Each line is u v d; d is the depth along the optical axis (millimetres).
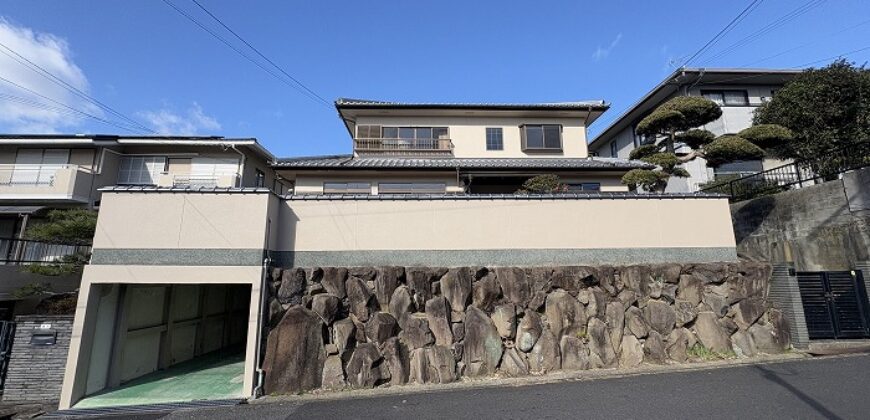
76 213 9789
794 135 12078
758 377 5871
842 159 10000
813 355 7027
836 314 7676
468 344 6621
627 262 7777
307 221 7324
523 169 12367
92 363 6293
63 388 5773
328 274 6887
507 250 7582
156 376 7375
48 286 8852
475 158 15281
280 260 7090
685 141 11766
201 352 9648
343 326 6449
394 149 15312
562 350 6805
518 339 6816
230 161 15203
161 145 14828
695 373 6289
